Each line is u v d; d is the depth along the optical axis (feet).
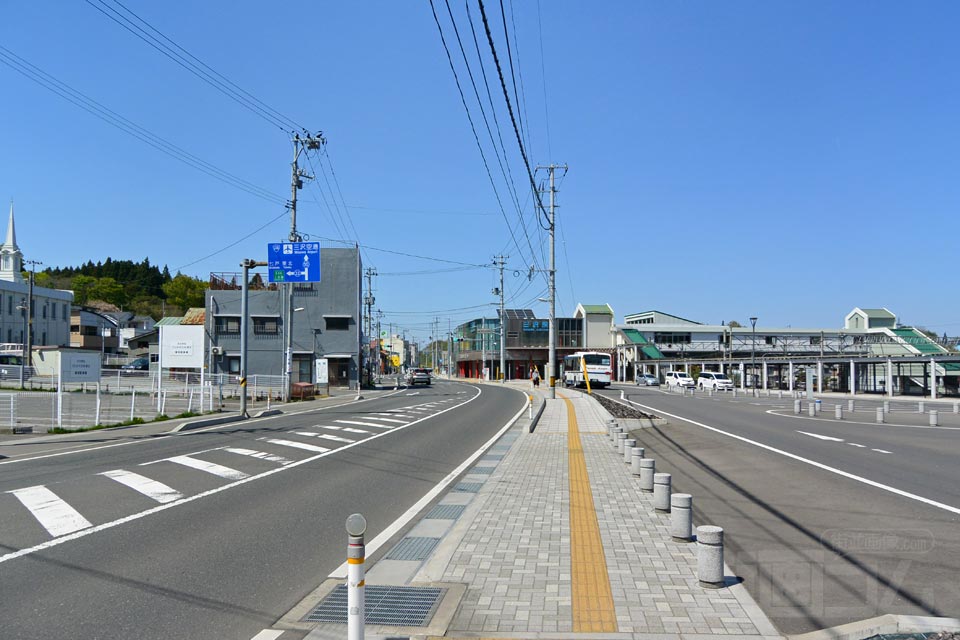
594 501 32.96
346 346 178.29
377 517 30.30
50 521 28.09
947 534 26.30
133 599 18.98
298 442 58.03
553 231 126.72
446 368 476.54
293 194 118.11
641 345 263.49
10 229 258.37
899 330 216.74
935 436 64.54
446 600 18.94
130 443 57.47
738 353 257.34
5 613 17.70
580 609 18.12
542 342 306.76
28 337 161.79
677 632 16.51
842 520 28.99
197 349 92.43
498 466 45.62
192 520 28.63
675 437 66.08
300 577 21.40
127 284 409.08
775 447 56.13
